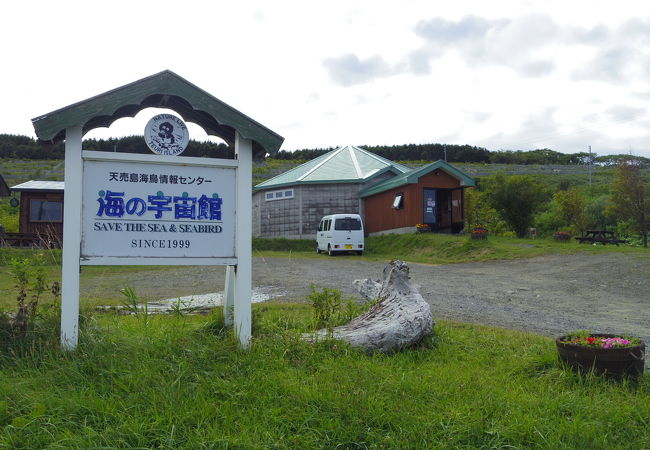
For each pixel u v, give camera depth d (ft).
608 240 73.77
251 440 11.30
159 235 16.97
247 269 17.46
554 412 13.39
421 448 11.52
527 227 87.97
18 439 11.01
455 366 16.98
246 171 17.85
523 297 35.86
